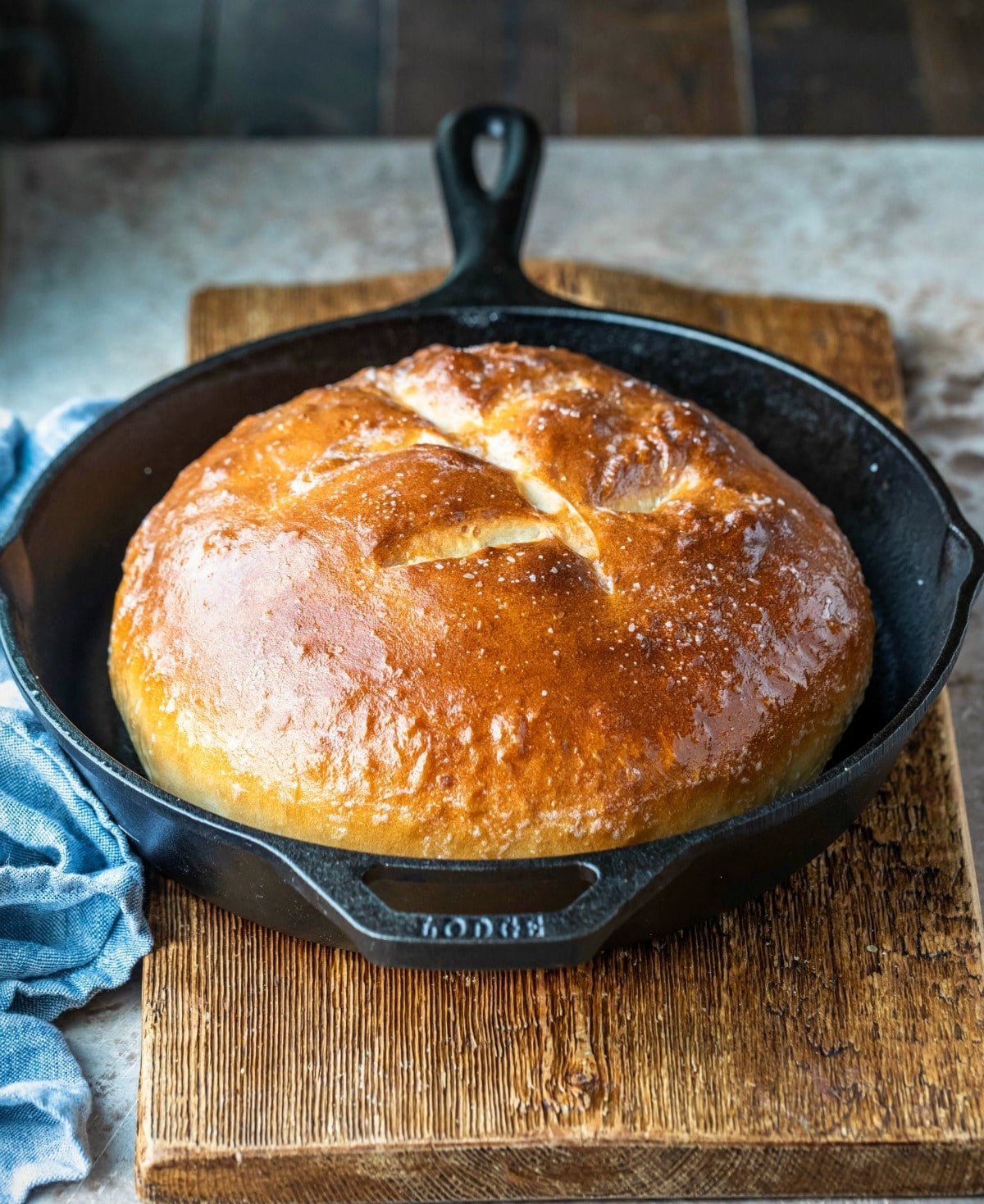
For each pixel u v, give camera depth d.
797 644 0.78
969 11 1.55
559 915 0.69
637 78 1.48
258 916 0.77
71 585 0.87
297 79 1.49
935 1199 0.78
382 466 0.79
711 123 1.44
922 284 1.22
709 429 0.84
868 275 1.23
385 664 0.75
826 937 0.80
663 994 0.79
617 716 0.74
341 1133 0.75
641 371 0.94
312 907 0.74
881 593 0.89
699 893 0.75
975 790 0.94
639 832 0.75
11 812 0.81
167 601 0.79
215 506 0.81
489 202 0.95
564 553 0.77
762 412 0.93
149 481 0.90
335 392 0.85
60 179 1.33
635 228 1.27
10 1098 0.77
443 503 0.78
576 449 0.80
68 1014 0.82
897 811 0.84
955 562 0.81
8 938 0.81
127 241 1.28
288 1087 0.76
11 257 1.26
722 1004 0.78
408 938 0.68
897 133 1.43
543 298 0.93
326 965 0.79
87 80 1.49
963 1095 0.76
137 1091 0.80
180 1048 0.77
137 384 1.17
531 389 0.84
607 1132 0.75
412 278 1.09
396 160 1.35
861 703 0.84
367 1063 0.77
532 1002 0.78
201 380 0.90
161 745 0.78
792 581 0.79
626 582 0.77
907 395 1.12
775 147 1.35
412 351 0.94
